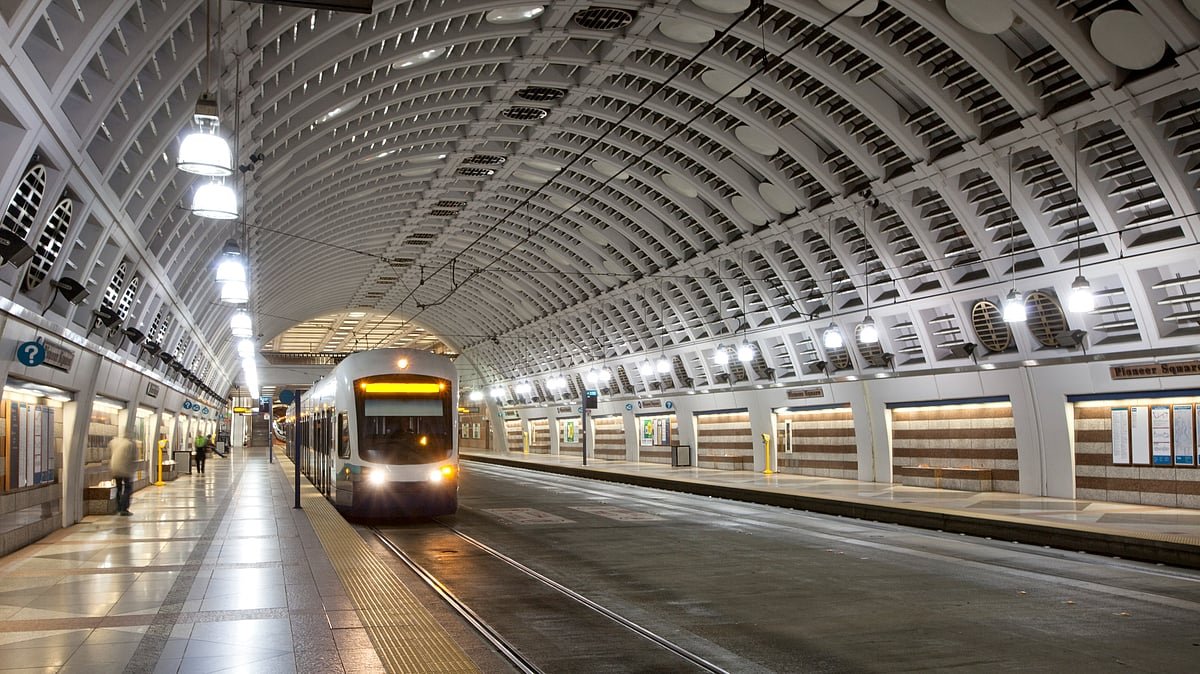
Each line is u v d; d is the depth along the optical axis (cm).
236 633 902
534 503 2773
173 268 2434
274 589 1145
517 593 1255
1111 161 1969
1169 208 1967
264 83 1702
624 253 3841
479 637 974
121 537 1683
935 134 2164
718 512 2456
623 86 2477
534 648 934
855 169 2491
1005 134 1966
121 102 1329
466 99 2538
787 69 2198
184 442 4169
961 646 935
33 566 1333
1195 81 1602
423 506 2136
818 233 2762
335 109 2136
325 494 2695
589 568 1479
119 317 1833
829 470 3359
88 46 1068
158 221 1905
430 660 808
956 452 2761
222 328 4406
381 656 819
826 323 3080
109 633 901
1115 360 2200
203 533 1745
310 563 1362
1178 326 2075
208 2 930
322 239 3844
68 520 1847
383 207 3669
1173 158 1808
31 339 1382
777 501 2652
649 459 4825
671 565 1506
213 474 3959
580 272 4219
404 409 2194
